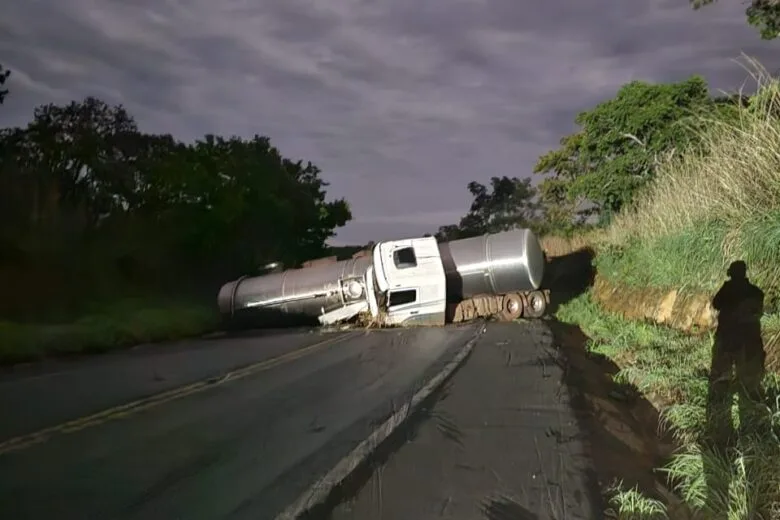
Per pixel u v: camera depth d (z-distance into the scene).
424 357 14.18
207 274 31.92
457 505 5.55
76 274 24.72
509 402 9.09
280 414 9.09
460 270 23.64
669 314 14.85
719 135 14.33
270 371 13.21
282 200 37.50
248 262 33.09
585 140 33.47
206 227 31.00
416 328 21.53
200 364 14.78
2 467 6.99
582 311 22.86
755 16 19.84
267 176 36.59
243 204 32.75
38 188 23.80
